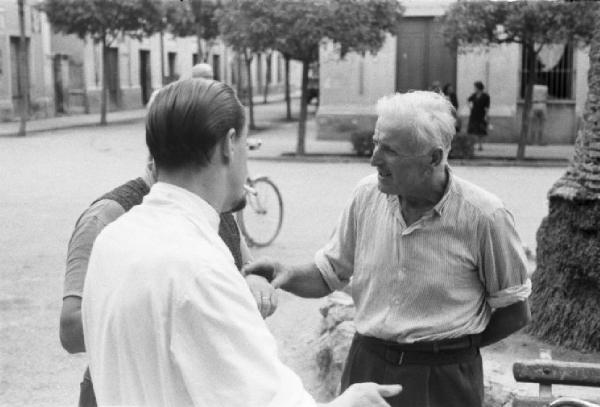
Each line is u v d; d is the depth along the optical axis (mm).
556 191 6004
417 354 2930
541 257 6156
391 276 2953
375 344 3025
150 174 2725
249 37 19828
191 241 1696
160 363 1608
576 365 2980
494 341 3055
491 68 23922
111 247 1731
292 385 1625
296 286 3150
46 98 31984
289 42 19984
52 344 6219
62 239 10242
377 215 3006
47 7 27891
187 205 1782
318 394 5238
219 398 1564
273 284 2967
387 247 2957
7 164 17891
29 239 10219
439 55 24391
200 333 1587
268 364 1601
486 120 22078
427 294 2908
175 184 1821
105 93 29609
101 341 1690
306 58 20766
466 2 19250
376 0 19734
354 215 3102
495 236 2861
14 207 12461
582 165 5930
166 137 1799
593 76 6012
